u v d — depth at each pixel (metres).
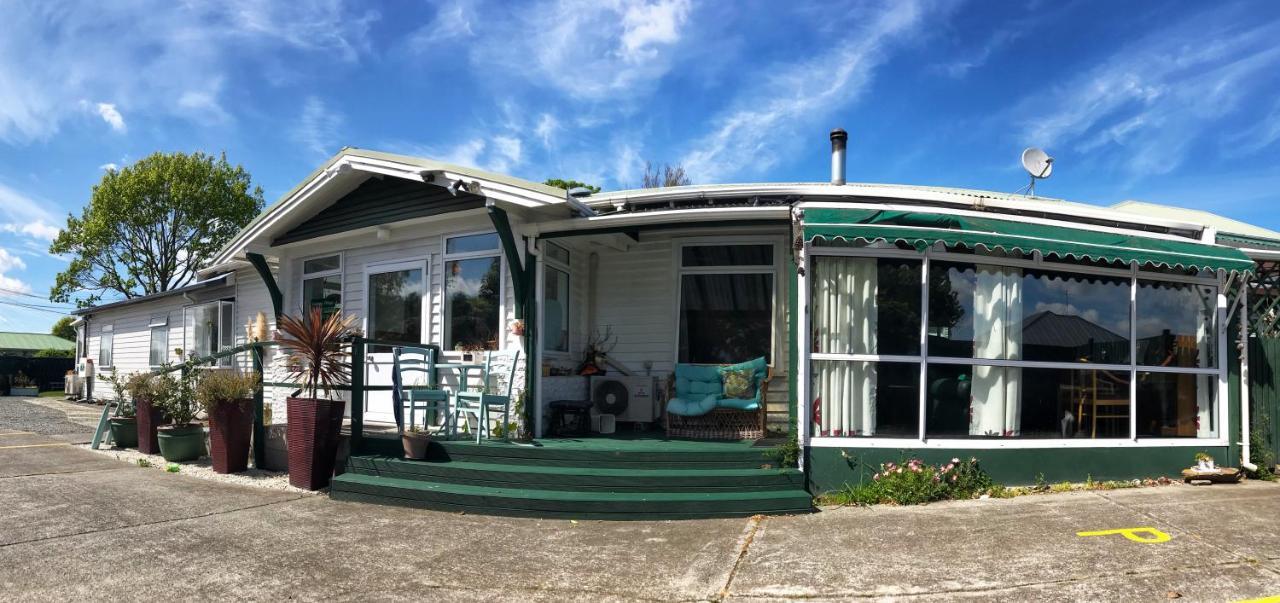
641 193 8.41
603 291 9.96
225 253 10.65
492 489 6.76
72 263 30.03
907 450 7.18
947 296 7.40
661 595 4.52
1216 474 7.57
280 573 4.88
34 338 40.88
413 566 5.04
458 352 8.76
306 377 8.20
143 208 29.41
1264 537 5.53
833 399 7.25
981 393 7.41
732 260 9.52
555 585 4.68
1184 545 5.33
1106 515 6.21
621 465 7.08
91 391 21.88
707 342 9.48
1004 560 5.04
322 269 10.62
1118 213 8.07
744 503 6.41
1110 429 7.70
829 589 4.56
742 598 4.46
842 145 9.96
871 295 7.31
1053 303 7.64
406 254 9.55
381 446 7.69
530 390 8.20
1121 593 4.44
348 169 8.89
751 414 8.24
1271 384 8.23
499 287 8.65
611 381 9.30
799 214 7.19
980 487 7.19
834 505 6.80
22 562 5.07
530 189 7.59
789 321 7.36
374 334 9.84
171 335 16.98
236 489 7.61
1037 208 7.94
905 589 4.54
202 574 4.84
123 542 5.58
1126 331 7.83
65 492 7.41
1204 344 8.09
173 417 9.25
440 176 8.11
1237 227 10.05
